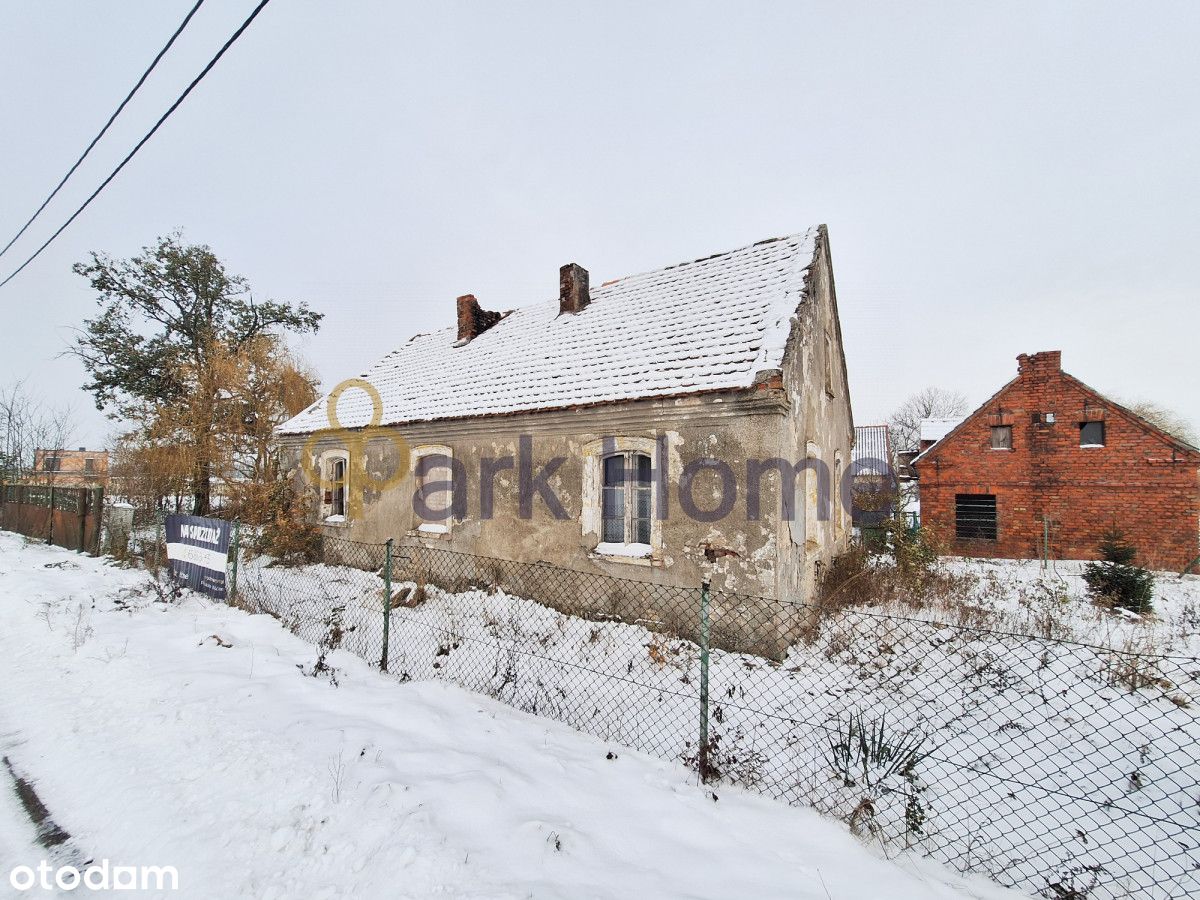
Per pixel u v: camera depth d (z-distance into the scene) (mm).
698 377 7539
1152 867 2939
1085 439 16500
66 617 7422
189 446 15375
